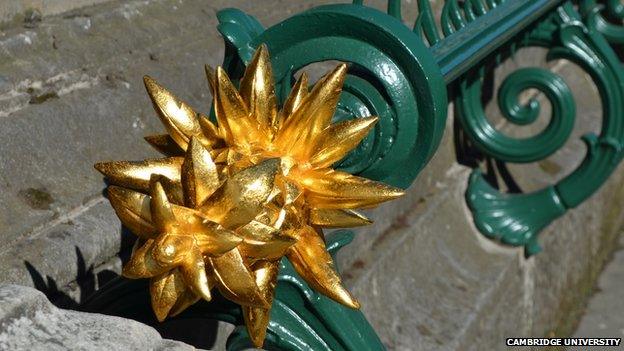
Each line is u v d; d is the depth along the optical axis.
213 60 2.36
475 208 3.38
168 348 1.45
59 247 1.81
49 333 1.39
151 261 1.47
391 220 2.90
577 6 3.85
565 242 3.97
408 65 1.74
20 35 2.04
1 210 1.80
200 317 1.81
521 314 3.44
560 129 3.33
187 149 1.50
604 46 3.35
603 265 4.69
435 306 2.87
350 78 1.78
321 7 1.77
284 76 1.78
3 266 1.73
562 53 3.39
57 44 2.10
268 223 1.55
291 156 1.61
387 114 1.76
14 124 1.90
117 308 1.79
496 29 2.34
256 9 2.65
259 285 1.56
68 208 1.88
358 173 1.79
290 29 1.77
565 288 4.04
